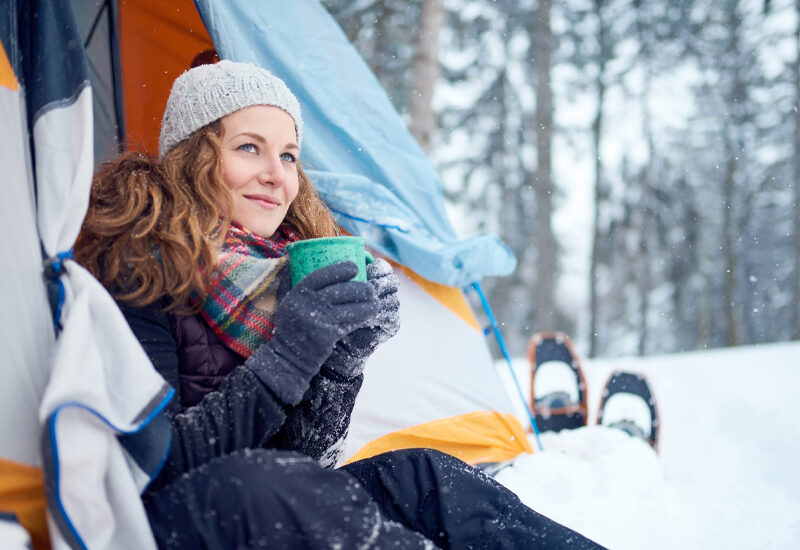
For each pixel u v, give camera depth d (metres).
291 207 1.91
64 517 1.07
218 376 1.42
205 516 1.16
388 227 2.49
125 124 2.64
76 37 1.45
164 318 1.39
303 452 1.47
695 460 2.95
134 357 1.20
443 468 1.48
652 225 17.91
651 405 3.07
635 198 17.62
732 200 17.62
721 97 16.62
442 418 2.54
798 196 17.64
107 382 1.18
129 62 2.59
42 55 1.43
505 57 15.18
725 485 2.54
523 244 16.08
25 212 1.30
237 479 1.16
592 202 17.11
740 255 18.73
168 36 2.54
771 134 17.05
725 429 3.47
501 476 2.41
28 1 1.46
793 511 2.23
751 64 16.41
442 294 2.77
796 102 16.88
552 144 15.38
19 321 1.21
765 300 19.22
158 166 1.59
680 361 5.71
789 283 19.12
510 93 15.41
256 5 2.46
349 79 2.69
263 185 1.62
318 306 1.33
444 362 2.63
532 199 15.94
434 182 2.88
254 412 1.30
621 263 18.72
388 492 1.46
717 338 19.58
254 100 1.61
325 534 1.13
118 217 1.43
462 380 2.66
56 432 1.06
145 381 1.19
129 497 1.16
